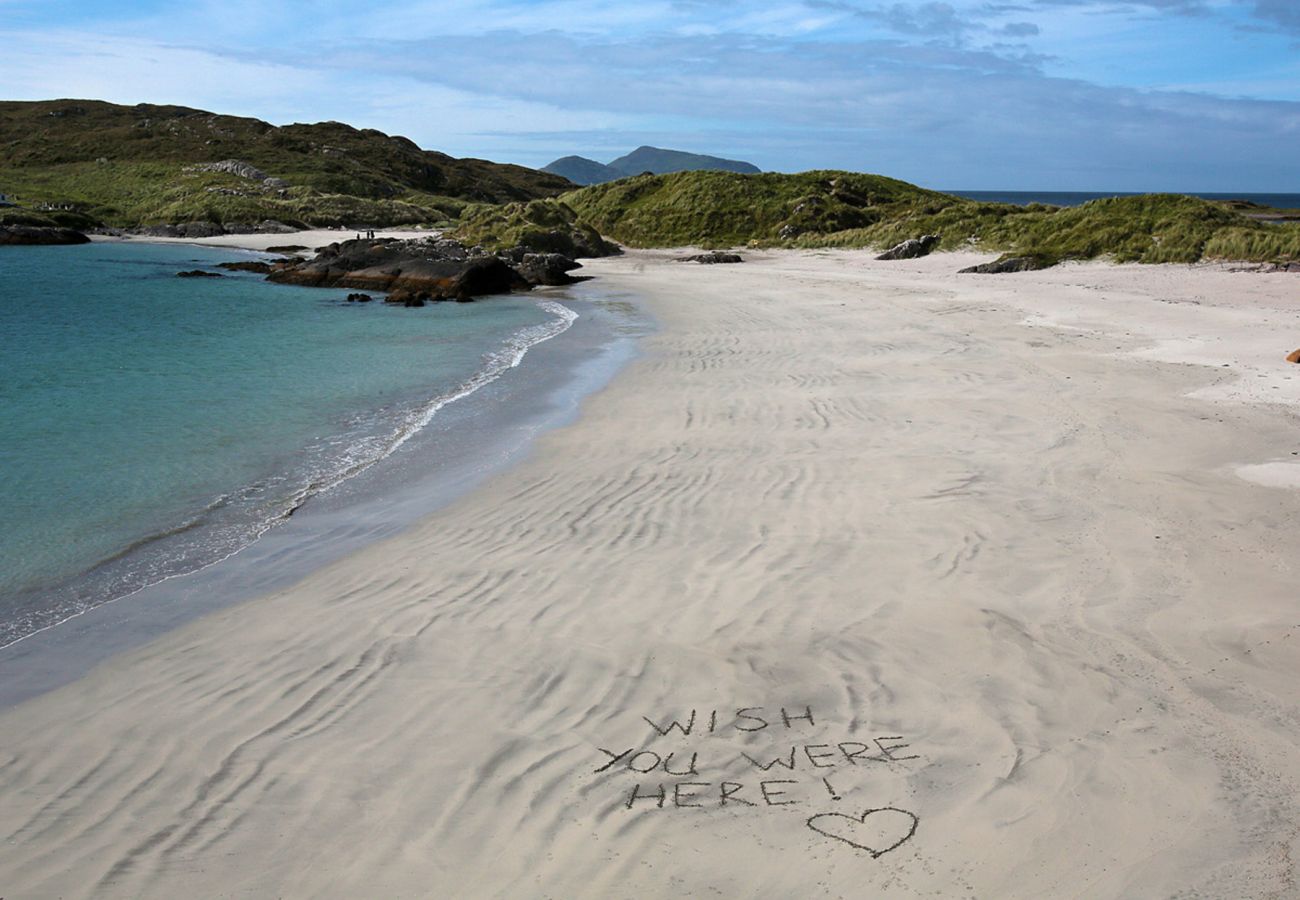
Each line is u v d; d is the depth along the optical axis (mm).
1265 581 5973
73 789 4234
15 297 27609
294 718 4789
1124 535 6879
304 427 11633
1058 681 4828
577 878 3480
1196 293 21297
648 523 7664
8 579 6973
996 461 8898
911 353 15000
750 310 22203
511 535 7574
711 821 3820
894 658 5176
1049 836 3609
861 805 3885
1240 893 3236
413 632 5797
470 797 4031
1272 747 4141
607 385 13742
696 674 5098
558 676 5129
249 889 3490
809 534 7203
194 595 6676
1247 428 9703
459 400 13141
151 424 11711
